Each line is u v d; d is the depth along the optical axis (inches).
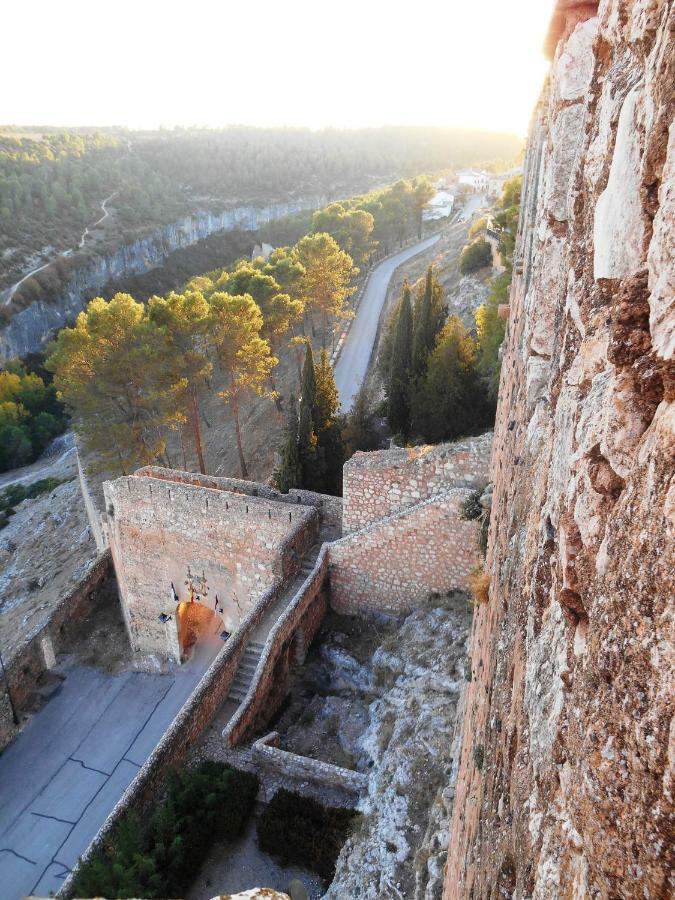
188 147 6688.0
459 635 610.2
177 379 1195.3
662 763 57.4
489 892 134.6
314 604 748.0
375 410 1263.5
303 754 614.2
